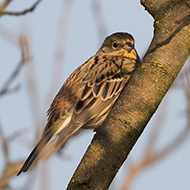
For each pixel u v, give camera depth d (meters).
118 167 5.89
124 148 5.87
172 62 5.86
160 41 5.94
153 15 6.27
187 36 5.88
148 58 5.95
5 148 7.95
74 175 5.96
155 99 5.89
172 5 6.03
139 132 5.90
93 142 5.95
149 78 5.88
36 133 8.02
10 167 7.96
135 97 5.89
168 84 5.91
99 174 5.86
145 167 8.24
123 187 8.00
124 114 5.88
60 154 8.23
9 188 7.79
